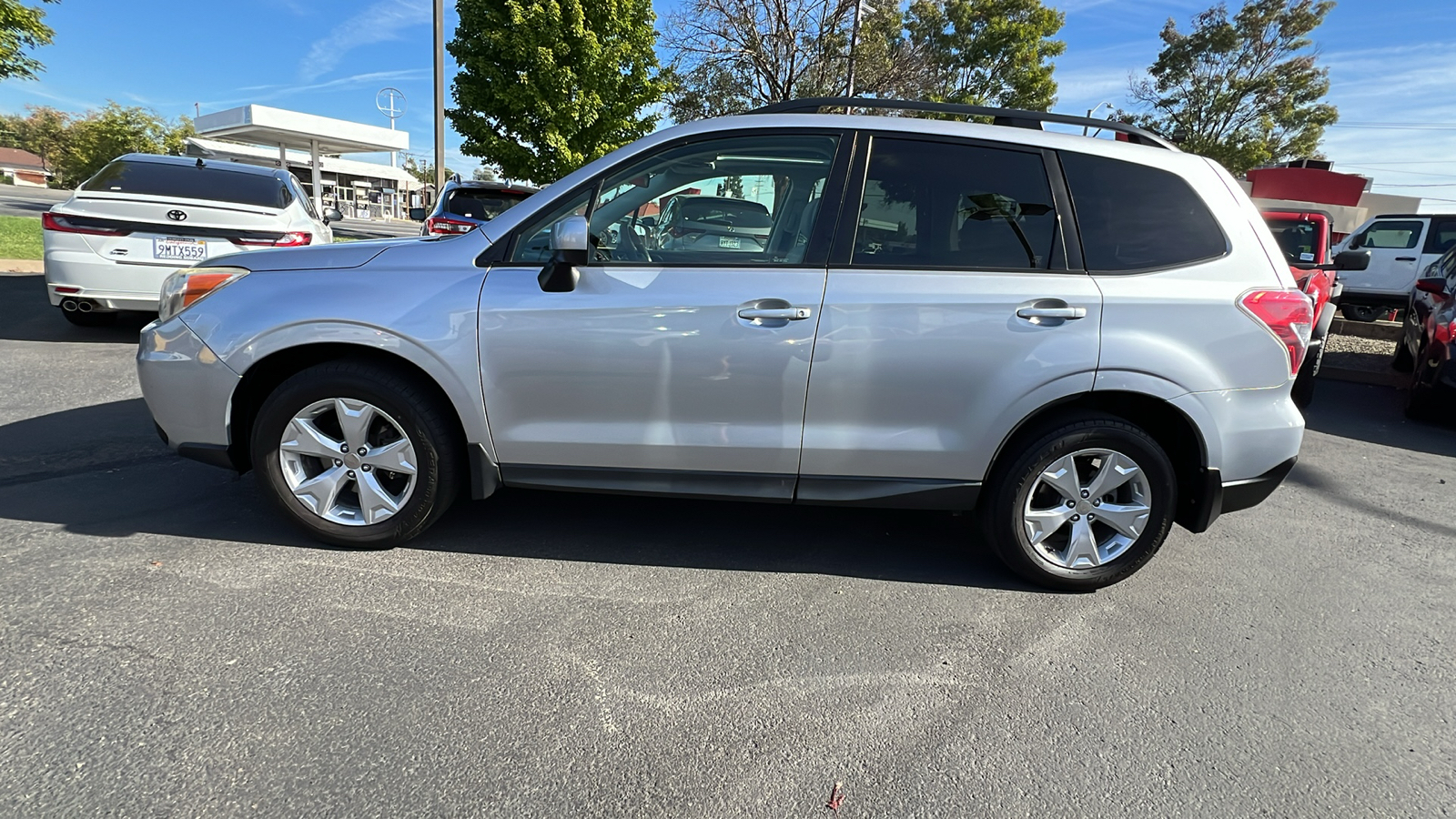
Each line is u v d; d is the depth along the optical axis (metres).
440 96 16.16
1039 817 1.98
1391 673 2.75
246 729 2.12
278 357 3.12
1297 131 30.78
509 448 3.09
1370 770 2.23
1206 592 3.32
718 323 2.94
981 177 3.04
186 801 1.86
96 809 1.82
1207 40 30.09
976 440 3.01
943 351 2.94
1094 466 3.17
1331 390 8.50
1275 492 4.81
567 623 2.77
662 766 2.09
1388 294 12.53
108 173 6.93
